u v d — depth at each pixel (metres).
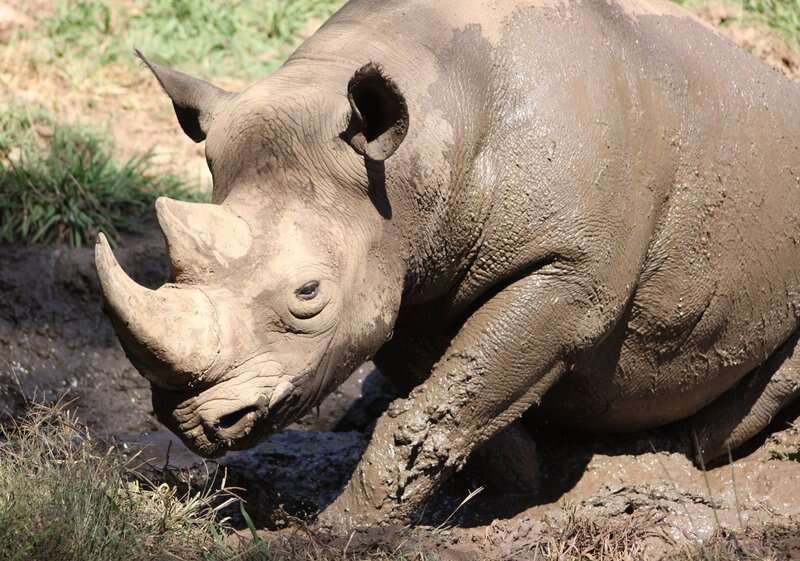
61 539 13.41
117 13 27.97
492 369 15.41
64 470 14.81
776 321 18.19
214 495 15.45
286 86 14.91
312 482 18.34
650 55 16.33
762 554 15.54
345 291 14.52
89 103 26.42
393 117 14.13
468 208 15.15
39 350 22.33
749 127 17.14
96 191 23.73
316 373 14.50
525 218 15.16
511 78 15.27
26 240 23.12
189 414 13.90
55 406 17.09
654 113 16.11
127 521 14.13
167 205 13.82
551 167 15.11
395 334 16.86
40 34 27.22
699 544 15.97
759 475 18.53
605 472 18.14
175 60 27.50
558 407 17.80
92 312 22.91
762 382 18.94
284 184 14.45
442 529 16.06
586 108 15.40
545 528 16.39
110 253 13.21
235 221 14.16
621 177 15.59
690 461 18.77
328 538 15.04
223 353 13.70
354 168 14.52
